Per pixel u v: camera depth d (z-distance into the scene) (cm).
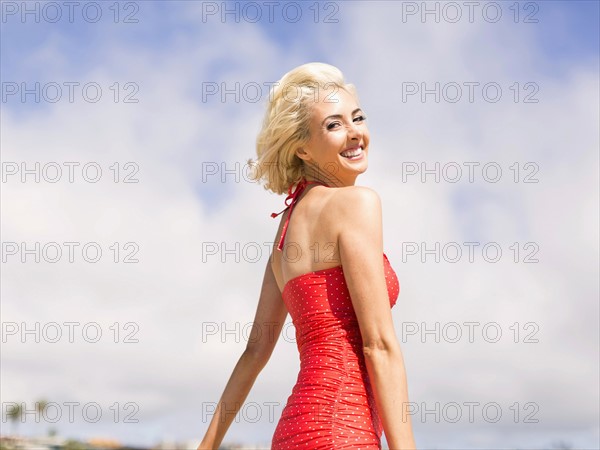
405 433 291
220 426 365
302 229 330
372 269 308
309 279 322
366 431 302
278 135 351
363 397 307
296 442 305
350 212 316
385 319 304
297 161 359
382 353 301
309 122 347
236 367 370
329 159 345
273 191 367
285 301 338
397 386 296
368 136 353
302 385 313
